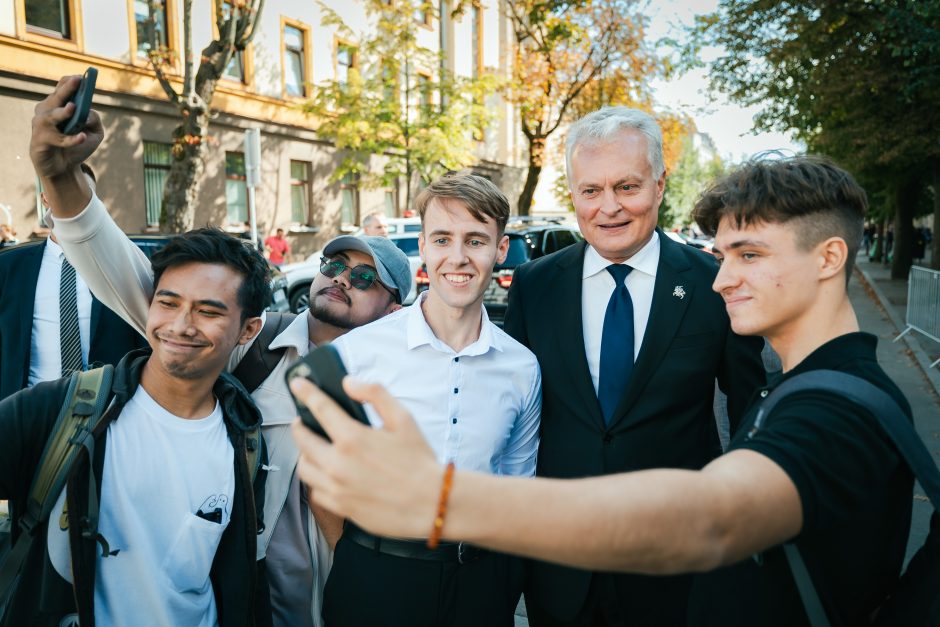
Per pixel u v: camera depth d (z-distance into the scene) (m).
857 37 11.54
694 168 48.41
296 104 16.14
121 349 2.60
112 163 12.19
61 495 1.32
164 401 1.46
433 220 1.74
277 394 1.86
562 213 30.56
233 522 1.53
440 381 1.77
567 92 18.23
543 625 1.99
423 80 19.36
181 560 1.43
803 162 1.07
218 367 1.48
